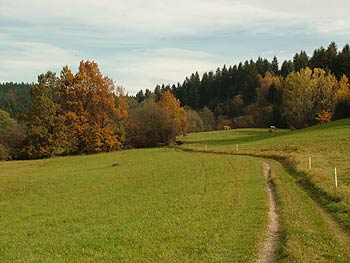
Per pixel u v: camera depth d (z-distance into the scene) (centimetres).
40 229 2262
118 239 1905
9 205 3130
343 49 15062
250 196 2822
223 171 4325
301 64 16775
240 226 2025
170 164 5409
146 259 1608
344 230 1908
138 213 2480
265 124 15650
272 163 5034
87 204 2955
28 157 8350
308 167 3938
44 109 8338
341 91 10769
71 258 1669
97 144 8912
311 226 1970
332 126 8562
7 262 1664
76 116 8812
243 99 18538
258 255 1617
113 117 9338
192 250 1694
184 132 12225
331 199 2539
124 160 6762
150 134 10431
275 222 2139
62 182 4156
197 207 2530
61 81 8925
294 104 11769
